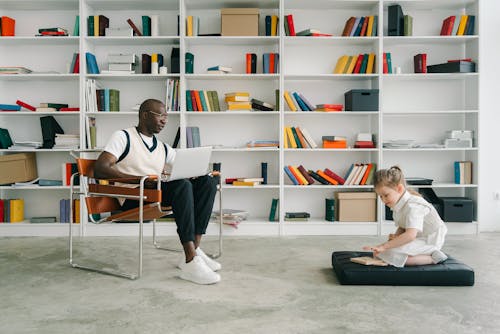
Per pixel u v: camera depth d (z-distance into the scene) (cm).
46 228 411
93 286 251
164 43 436
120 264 302
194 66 443
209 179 288
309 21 444
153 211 269
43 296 233
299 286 249
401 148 417
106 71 414
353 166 426
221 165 447
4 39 418
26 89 442
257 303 221
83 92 410
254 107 423
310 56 446
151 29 423
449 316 202
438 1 420
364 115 445
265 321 197
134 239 392
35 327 191
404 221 258
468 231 418
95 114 430
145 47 443
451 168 450
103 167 267
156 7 434
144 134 292
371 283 249
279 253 335
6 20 419
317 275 272
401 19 423
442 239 259
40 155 441
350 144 448
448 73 414
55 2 418
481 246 360
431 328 188
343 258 273
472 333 183
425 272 247
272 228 414
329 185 418
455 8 440
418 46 445
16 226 411
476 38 418
